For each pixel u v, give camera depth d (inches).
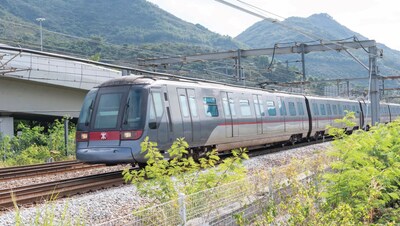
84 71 1529.3
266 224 277.1
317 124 1174.3
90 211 370.9
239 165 318.0
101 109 584.4
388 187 328.5
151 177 318.0
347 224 253.8
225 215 282.5
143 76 610.2
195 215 263.4
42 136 1234.6
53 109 1534.2
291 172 343.6
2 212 389.4
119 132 565.6
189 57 1251.8
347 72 6505.9
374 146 363.9
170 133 598.5
